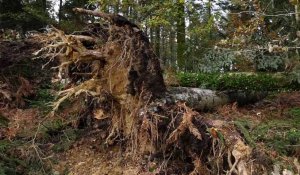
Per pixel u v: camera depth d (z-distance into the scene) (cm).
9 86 568
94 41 459
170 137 378
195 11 885
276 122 485
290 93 634
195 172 363
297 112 537
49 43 490
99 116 439
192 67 901
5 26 1205
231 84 662
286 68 627
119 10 895
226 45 602
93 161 434
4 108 532
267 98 613
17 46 589
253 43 571
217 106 549
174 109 407
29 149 441
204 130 377
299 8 582
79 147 462
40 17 1078
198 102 521
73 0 1242
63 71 478
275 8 678
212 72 705
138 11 829
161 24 833
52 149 460
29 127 483
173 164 393
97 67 432
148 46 440
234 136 359
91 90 428
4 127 483
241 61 673
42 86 608
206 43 875
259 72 720
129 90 420
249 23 549
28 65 594
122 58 422
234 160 358
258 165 353
